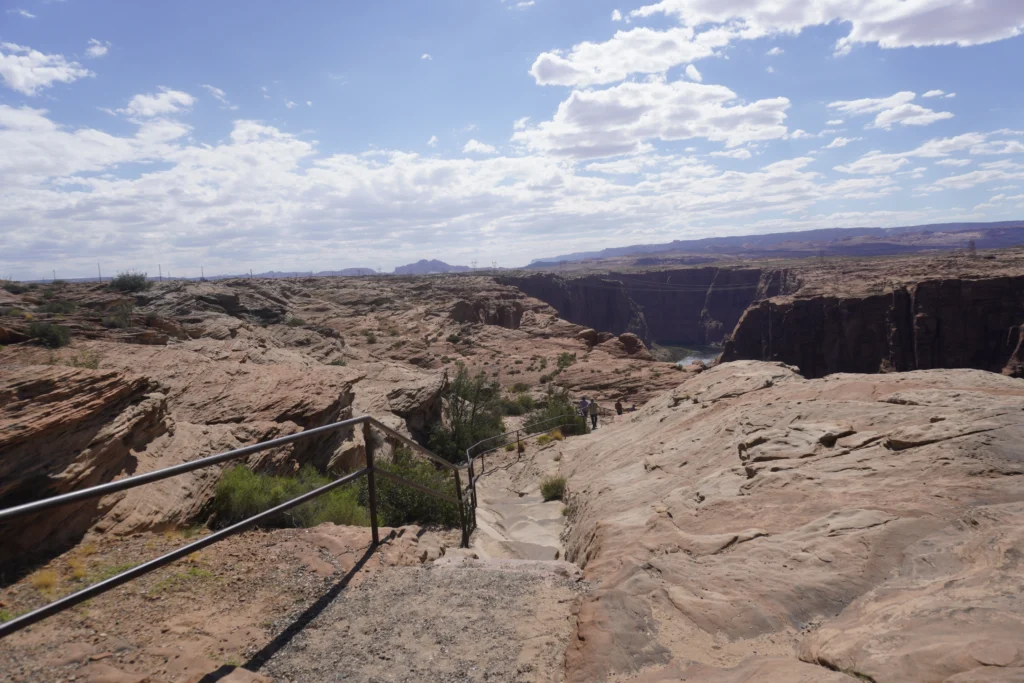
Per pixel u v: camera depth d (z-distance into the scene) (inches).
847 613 147.0
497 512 504.7
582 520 369.4
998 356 5300.2
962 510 184.4
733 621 149.5
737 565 180.5
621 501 347.3
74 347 647.8
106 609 173.5
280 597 184.4
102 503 300.8
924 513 188.2
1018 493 187.6
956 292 5502.0
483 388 1187.9
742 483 268.7
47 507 111.8
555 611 177.2
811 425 306.2
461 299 3654.0
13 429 303.4
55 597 207.5
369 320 2583.7
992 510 172.6
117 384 397.4
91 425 352.8
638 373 1868.8
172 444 397.4
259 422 490.6
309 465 466.0
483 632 162.7
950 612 123.4
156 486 335.6
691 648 139.7
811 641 132.6
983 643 105.3
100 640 152.4
